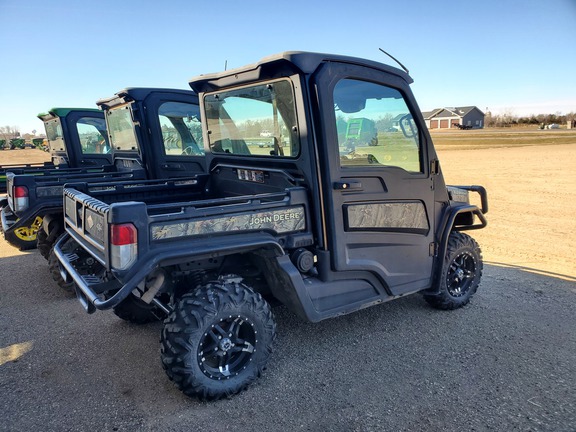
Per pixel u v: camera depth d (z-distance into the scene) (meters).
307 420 2.73
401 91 3.63
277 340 3.78
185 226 2.77
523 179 14.37
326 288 3.33
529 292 4.86
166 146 5.92
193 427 2.67
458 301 4.34
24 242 6.67
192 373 2.78
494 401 2.91
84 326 4.13
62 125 7.70
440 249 4.02
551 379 3.16
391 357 3.49
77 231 3.46
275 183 3.58
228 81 3.71
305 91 3.13
